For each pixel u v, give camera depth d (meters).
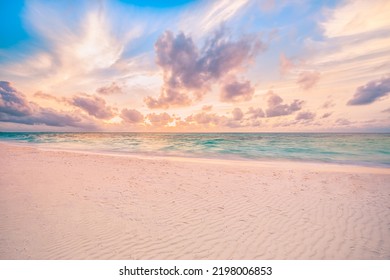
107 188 8.33
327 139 46.53
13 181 9.23
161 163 14.33
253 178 9.96
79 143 37.91
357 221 5.61
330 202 6.88
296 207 6.48
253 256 4.24
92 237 4.82
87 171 11.44
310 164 15.04
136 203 6.78
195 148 27.59
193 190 8.09
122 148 27.80
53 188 8.27
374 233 5.05
